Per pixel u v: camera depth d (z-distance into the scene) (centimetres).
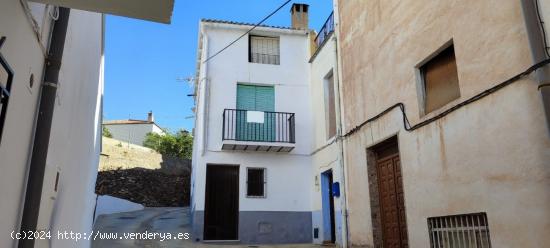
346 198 948
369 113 855
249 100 1309
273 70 1340
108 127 4069
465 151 564
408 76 720
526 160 467
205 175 1214
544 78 443
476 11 564
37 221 319
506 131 498
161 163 2567
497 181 506
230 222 1221
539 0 464
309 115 1327
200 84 1341
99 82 799
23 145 306
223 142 1202
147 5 321
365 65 887
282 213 1234
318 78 1265
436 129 630
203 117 1248
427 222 636
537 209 449
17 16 264
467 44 576
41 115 333
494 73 523
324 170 1159
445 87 647
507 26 509
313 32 1388
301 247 1087
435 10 656
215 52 1309
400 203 751
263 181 1257
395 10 776
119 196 2012
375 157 853
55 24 353
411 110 705
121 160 2414
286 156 1283
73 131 503
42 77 339
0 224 264
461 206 564
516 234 473
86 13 510
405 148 709
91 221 981
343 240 938
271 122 1291
